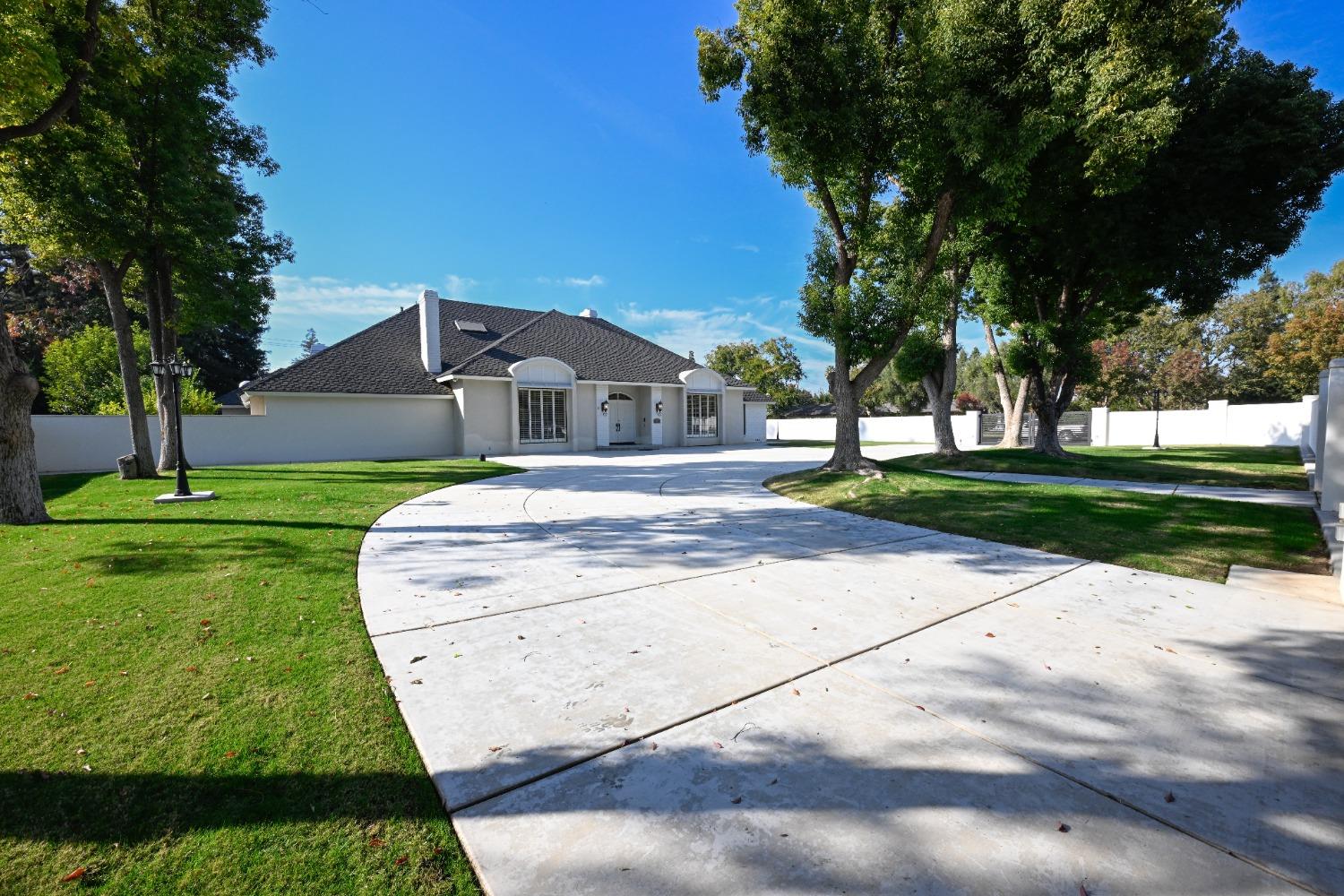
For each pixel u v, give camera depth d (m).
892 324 11.29
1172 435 23.62
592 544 6.63
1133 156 9.70
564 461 18.58
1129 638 3.83
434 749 2.55
